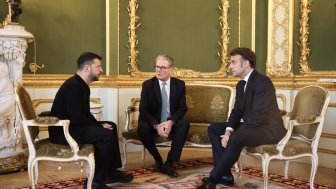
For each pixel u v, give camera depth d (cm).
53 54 468
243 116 330
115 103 492
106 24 491
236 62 326
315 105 329
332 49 443
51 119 287
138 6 503
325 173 398
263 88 314
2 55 390
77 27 482
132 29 499
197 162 439
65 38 475
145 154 472
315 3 458
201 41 520
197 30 519
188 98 432
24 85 448
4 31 378
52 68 468
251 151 317
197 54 520
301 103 348
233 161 302
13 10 397
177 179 362
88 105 323
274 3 487
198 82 493
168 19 513
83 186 319
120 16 498
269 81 320
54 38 468
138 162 440
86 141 306
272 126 315
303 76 465
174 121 374
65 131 289
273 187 339
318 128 319
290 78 469
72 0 478
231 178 344
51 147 294
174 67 513
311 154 321
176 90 394
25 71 451
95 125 321
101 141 305
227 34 516
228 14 516
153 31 510
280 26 483
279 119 320
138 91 505
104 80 494
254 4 515
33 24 454
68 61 478
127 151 503
